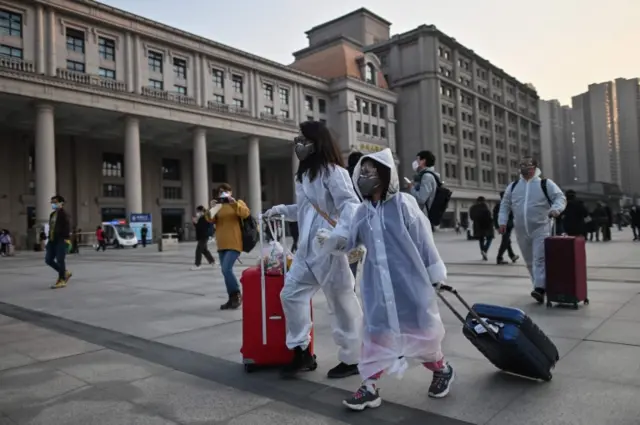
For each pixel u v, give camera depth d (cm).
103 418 296
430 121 6228
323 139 360
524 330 321
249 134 4650
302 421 283
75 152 4309
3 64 3138
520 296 679
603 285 738
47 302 767
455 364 379
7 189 3888
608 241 1962
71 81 3338
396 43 6494
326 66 5988
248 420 287
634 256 1230
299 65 6291
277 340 384
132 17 3906
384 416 286
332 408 302
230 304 663
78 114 3662
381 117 6153
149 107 3806
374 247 305
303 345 366
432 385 316
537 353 321
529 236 629
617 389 311
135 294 832
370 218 310
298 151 364
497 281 845
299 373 374
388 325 297
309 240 361
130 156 3703
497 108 7856
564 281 574
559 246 579
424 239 308
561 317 525
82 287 955
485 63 7431
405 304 302
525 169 635
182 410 305
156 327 555
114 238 3447
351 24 7181
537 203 622
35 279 1144
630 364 358
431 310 303
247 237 672
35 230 3206
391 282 300
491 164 7500
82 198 4312
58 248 964
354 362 361
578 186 9731
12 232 3894
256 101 4938
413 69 6366
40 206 3206
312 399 320
